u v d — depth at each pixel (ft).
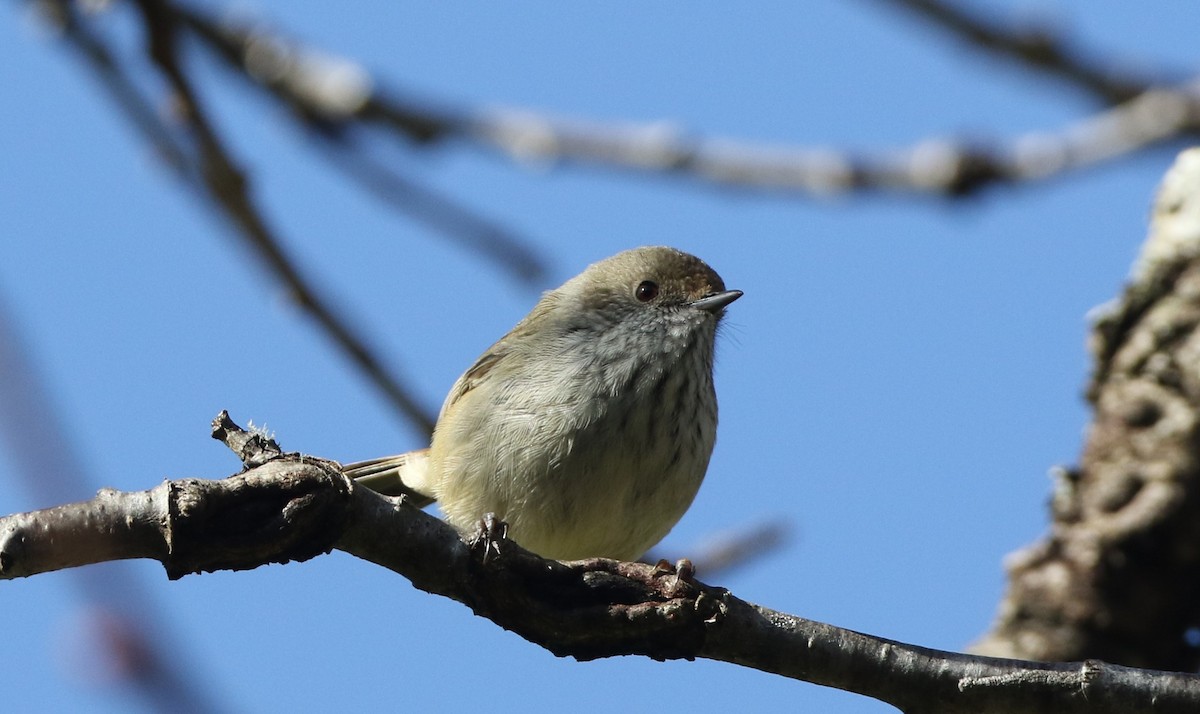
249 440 26.45
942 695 27.22
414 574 26.73
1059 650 34.53
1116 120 26.76
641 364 40.11
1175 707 26.81
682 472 40.37
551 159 33.35
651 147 32.14
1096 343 35.96
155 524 24.75
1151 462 34.50
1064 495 35.58
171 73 30.12
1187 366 34.47
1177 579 34.37
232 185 32.09
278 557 25.82
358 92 34.60
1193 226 35.06
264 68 34.86
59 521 24.45
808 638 27.37
